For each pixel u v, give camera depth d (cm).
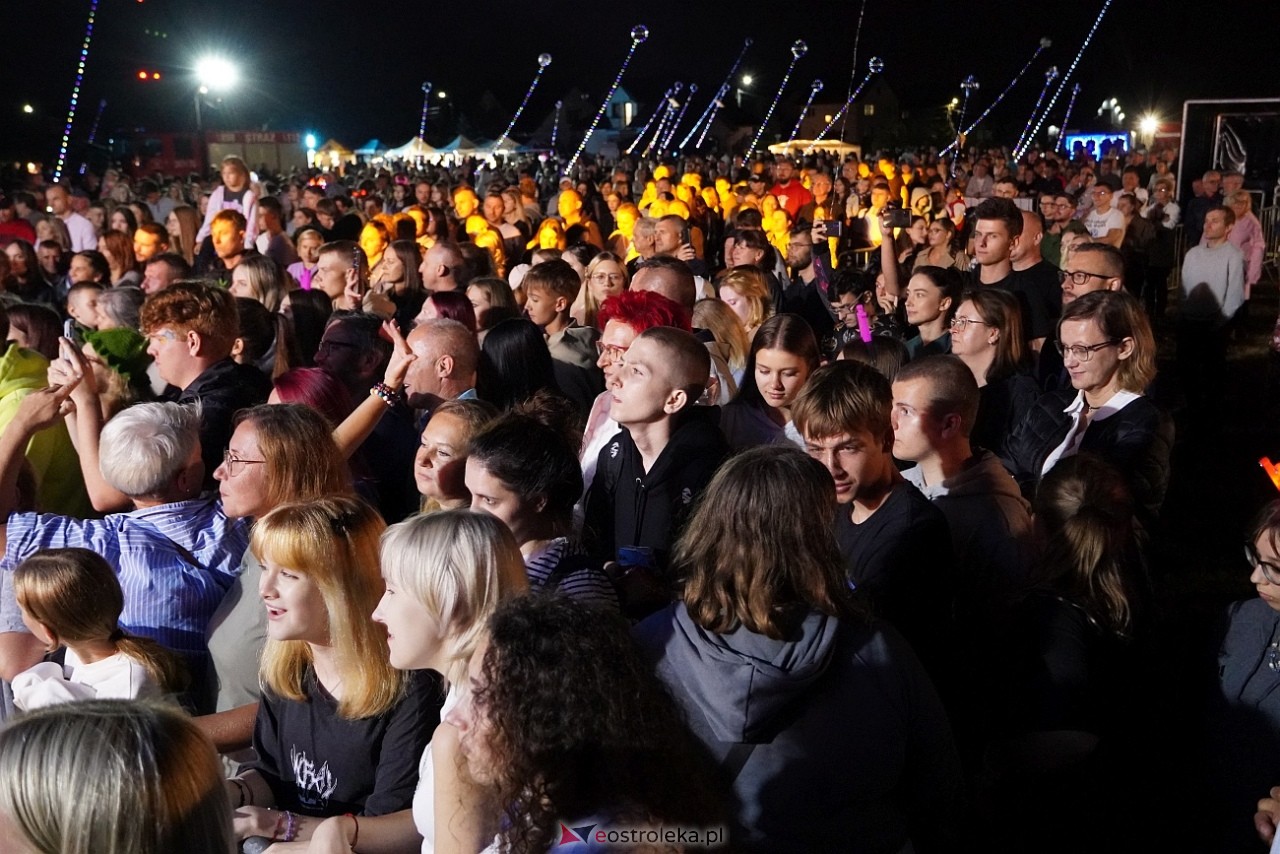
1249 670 275
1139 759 295
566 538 282
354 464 389
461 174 2728
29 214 1247
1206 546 629
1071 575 277
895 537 286
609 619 170
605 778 158
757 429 423
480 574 213
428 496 344
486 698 163
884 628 218
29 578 268
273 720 256
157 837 154
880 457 295
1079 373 418
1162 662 300
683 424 348
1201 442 838
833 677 210
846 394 288
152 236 886
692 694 206
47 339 496
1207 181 1352
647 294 406
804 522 210
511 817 158
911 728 221
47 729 156
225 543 315
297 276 855
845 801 210
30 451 405
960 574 328
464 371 417
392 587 219
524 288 596
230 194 1009
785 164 1667
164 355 417
